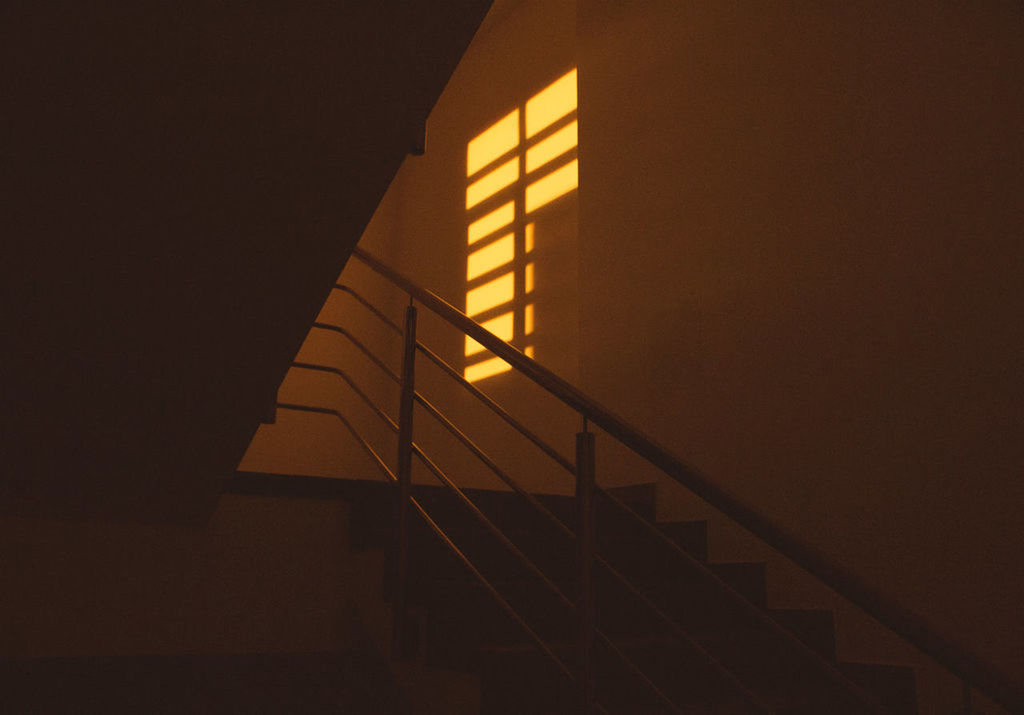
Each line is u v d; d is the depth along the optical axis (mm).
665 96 3629
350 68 1265
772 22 3176
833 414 2742
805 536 2762
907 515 2484
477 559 2320
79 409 1914
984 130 2422
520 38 4750
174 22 1184
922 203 2568
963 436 2375
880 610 1271
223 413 1989
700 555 3000
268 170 1420
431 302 2137
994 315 2338
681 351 3346
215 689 2246
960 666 1184
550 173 4328
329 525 2475
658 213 3564
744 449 3023
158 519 2301
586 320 3854
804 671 2414
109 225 1492
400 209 5629
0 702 2027
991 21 2438
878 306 2652
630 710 1905
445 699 1871
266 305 1708
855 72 2832
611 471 3572
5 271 1552
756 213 3121
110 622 2189
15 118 1299
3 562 2109
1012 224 2322
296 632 2367
